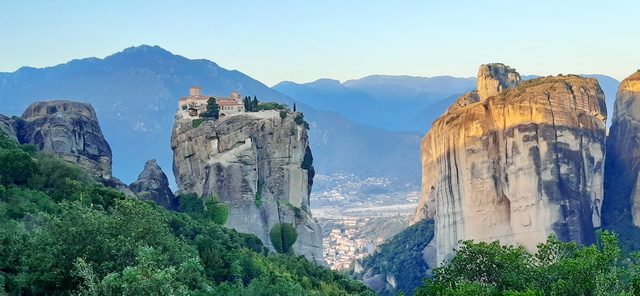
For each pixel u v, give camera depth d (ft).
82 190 505.66
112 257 281.95
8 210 387.75
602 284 304.71
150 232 313.94
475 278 348.38
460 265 352.69
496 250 350.64
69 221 290.35
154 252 279.49
